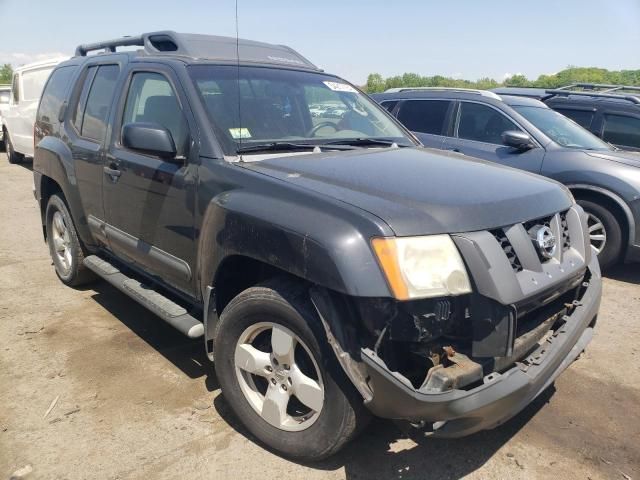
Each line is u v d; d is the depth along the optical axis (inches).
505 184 107.7
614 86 360.5
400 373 92.0
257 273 115.1
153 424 118.6
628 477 106.0
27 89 474.6
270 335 110.2
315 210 94.0
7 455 108.1
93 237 172.7
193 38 150.5
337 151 130.3
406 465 107.4
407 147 145.4
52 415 121.0
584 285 116.9
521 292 89.7
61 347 151.9
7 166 499.2
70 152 173.8
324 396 96.7
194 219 119.1
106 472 104.0
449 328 90.2
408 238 87.3
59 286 198.5
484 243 89.6
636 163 220.7
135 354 148.7
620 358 154.0
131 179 139.9
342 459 108.3
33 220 296.0
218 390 132.1
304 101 145.3
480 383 88.8
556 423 122.6
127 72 153.7
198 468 105.3
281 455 108.7
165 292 149.5
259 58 155.4
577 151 231.0
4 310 176.2
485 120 256.1
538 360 96.7
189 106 125.3
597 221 225.1
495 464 108.7
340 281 86.7
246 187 107.3
